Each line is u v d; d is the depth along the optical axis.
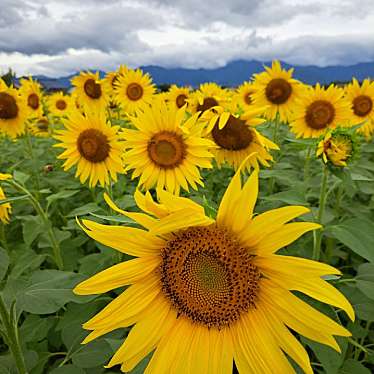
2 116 1.04
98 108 1.33
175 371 0.31
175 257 0.31
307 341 0.37
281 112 1.09
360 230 0.40
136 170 0.69
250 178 0.27
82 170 0.77
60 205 0.87
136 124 0.68
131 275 0.30
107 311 0.30
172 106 0.67
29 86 1.44
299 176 0.79
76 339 0.41
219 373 0.30
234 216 0.29
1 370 0.38
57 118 1.87
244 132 0.68
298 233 0.27
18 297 0.34
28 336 0.45
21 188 0.55
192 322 0.31
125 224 0.55
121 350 0.30
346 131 0.48
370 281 0.42
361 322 0.57
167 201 0.26
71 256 0.66
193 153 0.67
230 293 0.30
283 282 0.29
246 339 0.31
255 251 0.30
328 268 0.27
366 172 0.61
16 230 0.81
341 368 0.42
